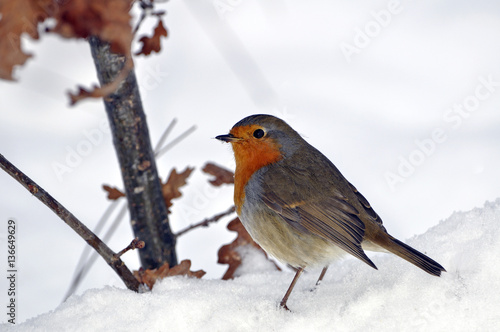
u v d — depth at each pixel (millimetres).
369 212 5504
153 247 6059
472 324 4168
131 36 3357
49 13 3271
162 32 5379
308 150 5750
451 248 4875
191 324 4586
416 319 4258
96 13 3275
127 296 4820
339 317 4441
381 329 4262
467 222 5148
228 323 4520
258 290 5133
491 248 4602
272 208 5402
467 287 4383
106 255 4887
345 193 5504
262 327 4488
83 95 3318
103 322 4582
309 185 5430
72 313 4703
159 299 4777
